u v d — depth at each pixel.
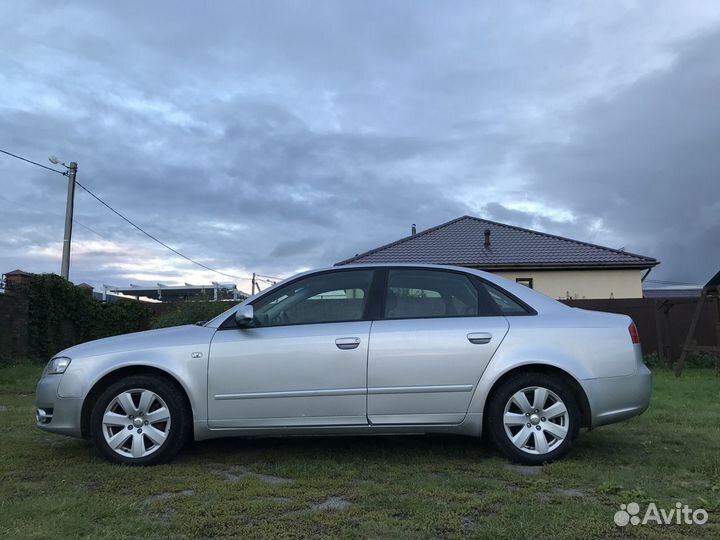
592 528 3.53
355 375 4.85
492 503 3.98
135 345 5.03
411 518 3.69
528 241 22.09
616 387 4.93
